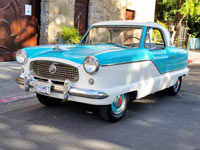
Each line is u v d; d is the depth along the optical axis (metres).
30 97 5.88
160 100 6.40
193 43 25.11
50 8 9.91
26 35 9.87
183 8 15.55
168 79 5.89
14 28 9.41
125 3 14.21
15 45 9.55
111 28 5.62
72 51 4.55
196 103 6.27
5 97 5.57
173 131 4.41
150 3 16.42
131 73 4.61
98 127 4.39
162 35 6.00
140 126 4.55
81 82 4.09
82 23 11.99
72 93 4.10
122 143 3.83
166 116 5.19
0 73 7.48
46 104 5.30
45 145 3.64
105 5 12.84
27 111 5.05
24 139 3.81
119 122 4.69
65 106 5.47
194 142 4.00
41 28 10.20
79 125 4.45
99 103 4.04
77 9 11.54
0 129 4.12
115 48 4.89
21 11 9.53
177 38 18.52
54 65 4.28
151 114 5.27
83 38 5.94
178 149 3.74
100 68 3.97
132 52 4.66
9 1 9.07
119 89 4.30
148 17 16.47
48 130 4.18
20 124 4.38
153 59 5.21
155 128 4.50
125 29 5.46
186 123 4.83
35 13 10.05
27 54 4.68
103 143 3.80
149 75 5.16
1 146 3.55
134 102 6.11
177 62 6.40
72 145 3.68
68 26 10.85
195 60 16.30
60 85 4.25
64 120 4.66
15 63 9.10
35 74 4.62
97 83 4.03
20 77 4.80
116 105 4.54
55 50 4.62
